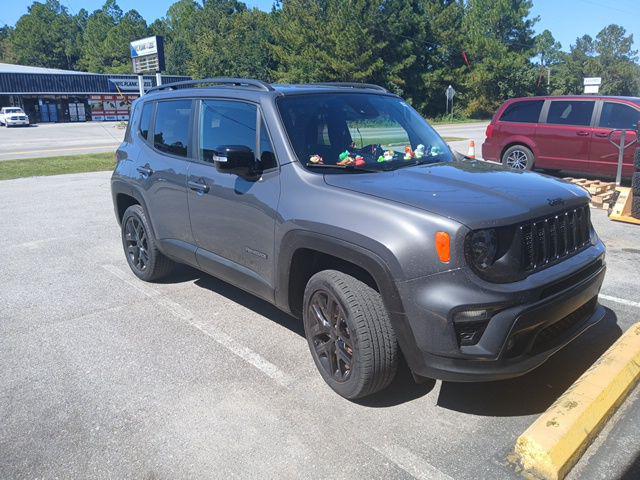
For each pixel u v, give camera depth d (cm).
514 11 6284
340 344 350
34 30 12338
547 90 6538
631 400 351
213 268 462
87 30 12725
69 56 12675
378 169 388
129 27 11212
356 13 4872
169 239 515
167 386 379
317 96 429
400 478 286
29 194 1152
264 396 364
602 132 1074
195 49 7638
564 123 1134
